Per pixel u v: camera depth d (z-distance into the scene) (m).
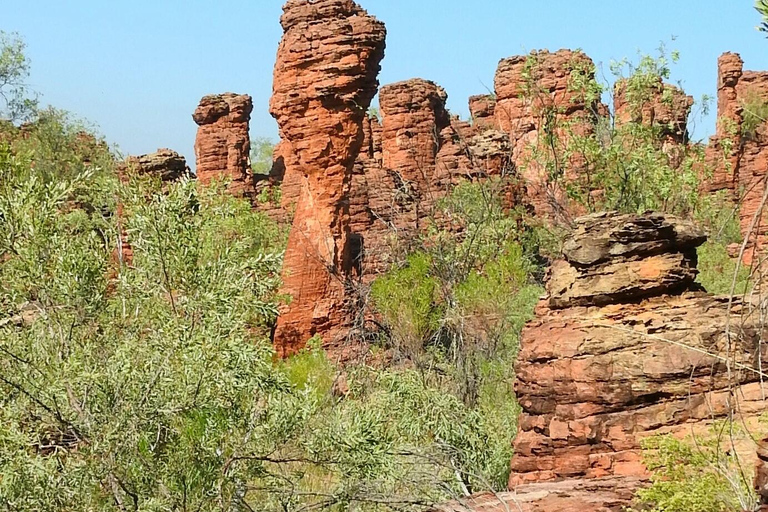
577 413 14.34
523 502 12.54
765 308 8.40
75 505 12.42
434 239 32.72
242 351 13.06
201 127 62.59
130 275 14.20
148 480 12.82
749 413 13.22
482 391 23.06
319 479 16.59
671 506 10.42
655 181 31.53
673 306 14.75
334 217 34.66
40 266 13.61
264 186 62.62
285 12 35.16
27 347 13.28
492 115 65.06
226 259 14.22
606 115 41.22
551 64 45.91
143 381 12.78
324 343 33.81
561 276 15.62
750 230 7.61
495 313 26.66
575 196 32.72
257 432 13.76
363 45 34.44
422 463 15.27
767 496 9.14
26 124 45.91
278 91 35.06
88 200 16.53
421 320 28.02
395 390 17.72
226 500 13.38
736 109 60.72
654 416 13.90
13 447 12.42
